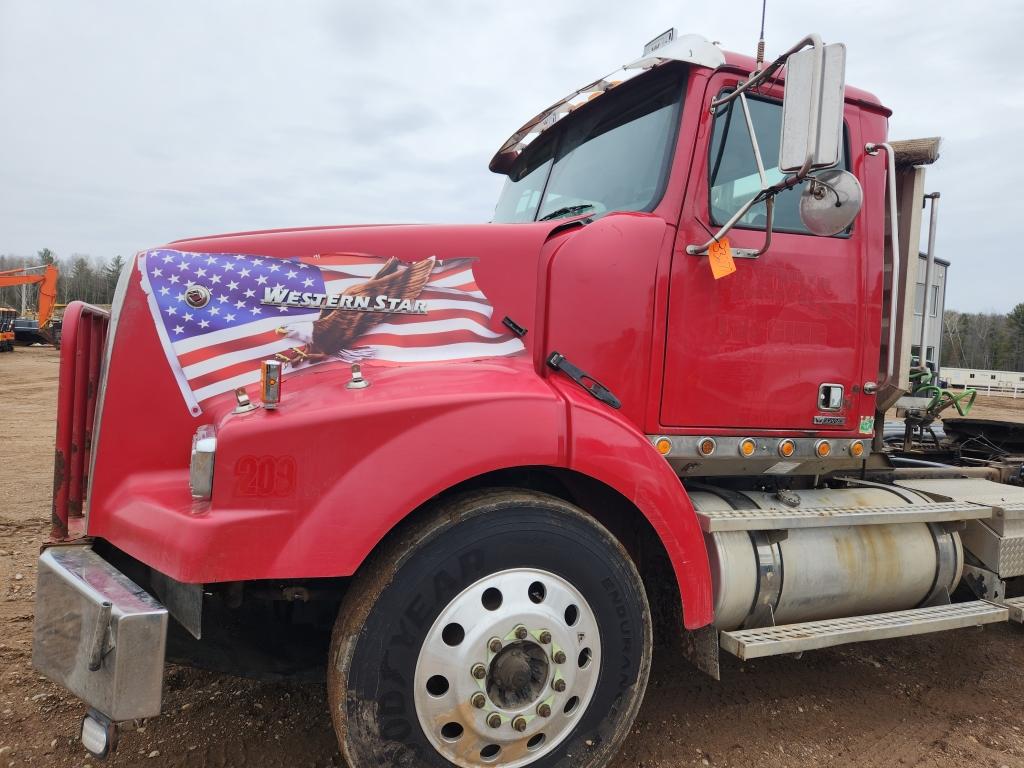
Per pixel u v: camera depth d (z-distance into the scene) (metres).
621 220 2.67
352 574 2.08
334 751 2.60
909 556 3.06
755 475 3.14
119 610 1.80
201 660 2.33
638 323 2.67
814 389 3.01
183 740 2.65
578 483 2.53
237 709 2.89
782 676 3.46
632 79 3.02
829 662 3.67
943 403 4.23
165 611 1.83
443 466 2.09
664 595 2.81
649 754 2.70
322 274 2.44
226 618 2.50
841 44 2.20
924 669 3.65
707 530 2.59
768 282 2.90
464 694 2.06
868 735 2.92
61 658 1.93
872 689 3.37
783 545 2.81
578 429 2.27
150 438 2.24
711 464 2.94
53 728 2.68
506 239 2.60
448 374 2.35
